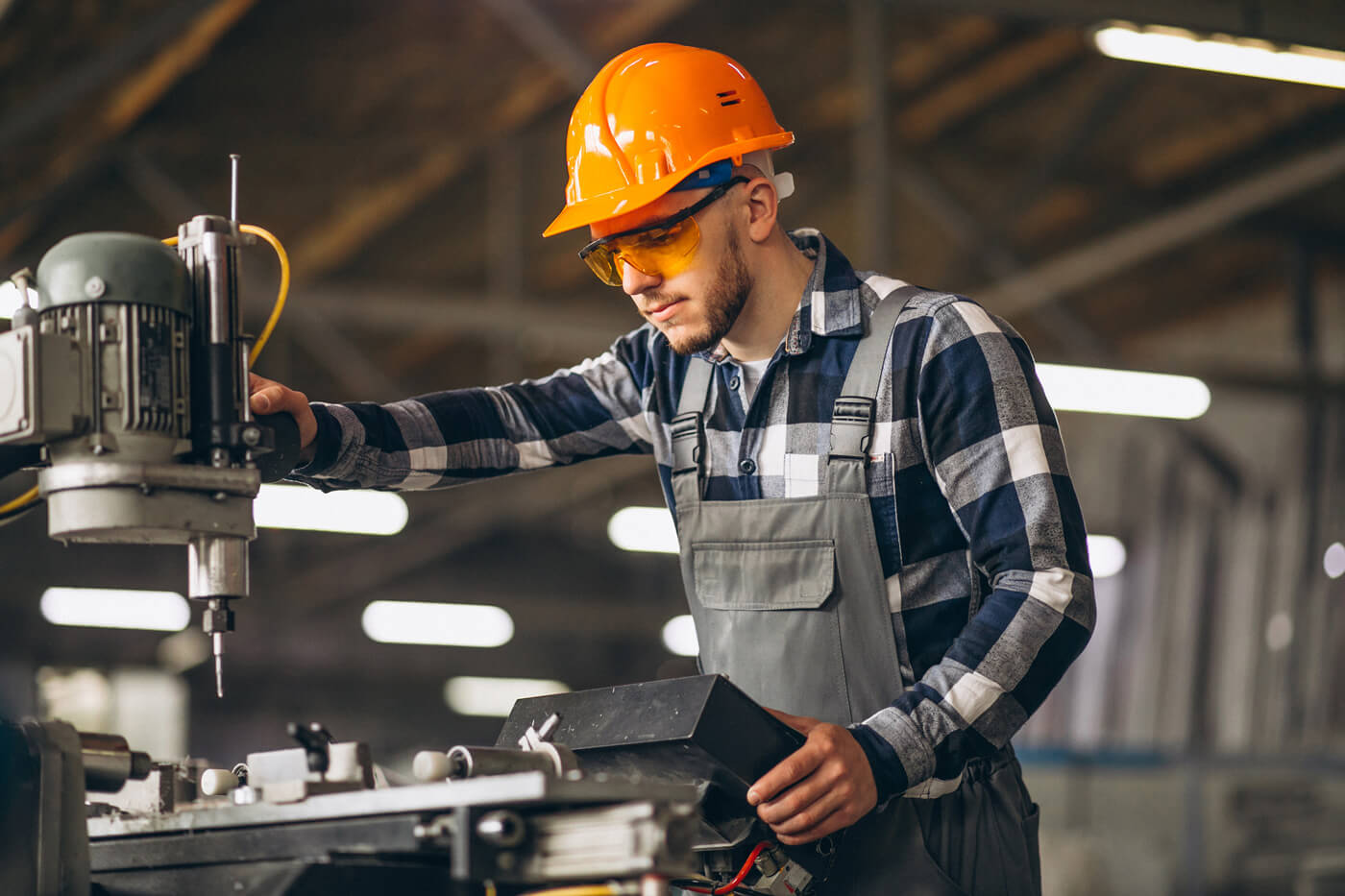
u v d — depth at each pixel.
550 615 14.38
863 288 1.72
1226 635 10.17
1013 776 1.67
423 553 13.02
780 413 1.70
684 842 1.12
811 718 1.48
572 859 1.13
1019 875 1.62
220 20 6.06
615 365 1.90
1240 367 8.83
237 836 1.24
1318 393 9.03
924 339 1.64
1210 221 7.72
